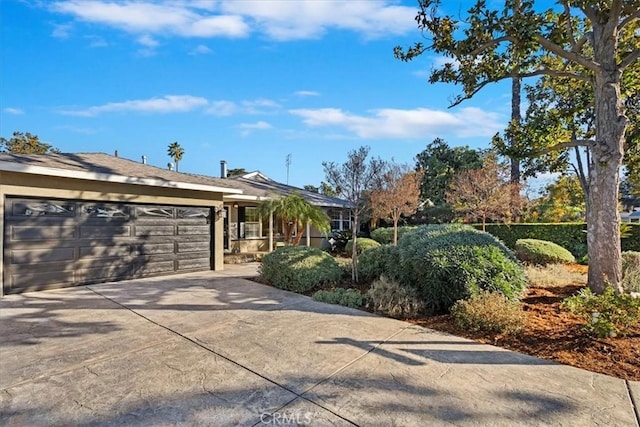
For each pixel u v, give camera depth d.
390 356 4.11
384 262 7.97
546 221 17.91
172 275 9.88
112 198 8.70
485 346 4.44
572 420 2.82
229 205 15.37
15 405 3.02
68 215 8.03
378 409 2.98
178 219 10.23
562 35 6.76
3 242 7.08
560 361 3.95
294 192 15.69
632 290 6.98
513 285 5.84
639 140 8.08
